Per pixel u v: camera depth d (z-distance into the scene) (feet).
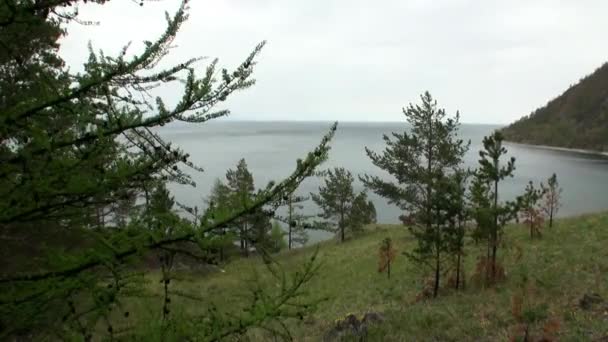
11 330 9.30
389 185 85.35
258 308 10.86
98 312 9.52
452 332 35.01
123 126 9.70
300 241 132.36
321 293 68.54
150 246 9.64
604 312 34.45
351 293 65.82
